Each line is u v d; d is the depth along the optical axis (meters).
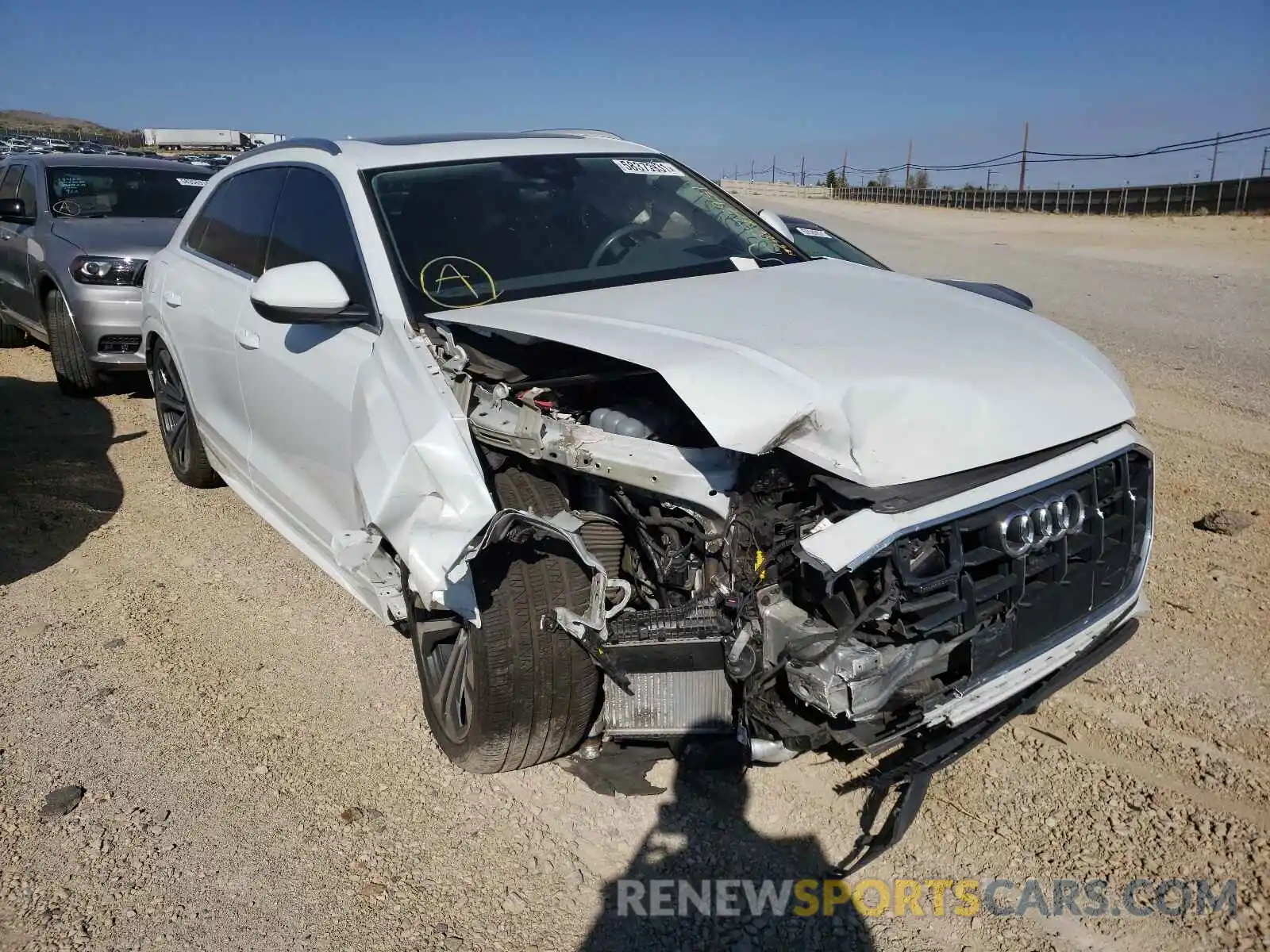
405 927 2.64
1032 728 3.40
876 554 2.36
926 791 2.84
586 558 2.67
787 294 3.36
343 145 4.07
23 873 2.82
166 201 8.45
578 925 2.65
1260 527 4.93
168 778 3.23
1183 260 18.75
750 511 2.59
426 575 2.59
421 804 3.12
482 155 4.05
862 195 53.72
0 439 6.59
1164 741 3.30
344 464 3.45
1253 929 2.56
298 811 3.08
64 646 4.05
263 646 4.05
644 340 2.75
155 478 5.93
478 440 2.96
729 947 2.56
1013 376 2.79
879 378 2.55
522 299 3.40
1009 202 41.38
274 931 2.62
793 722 2.63
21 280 8.04
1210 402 7.42
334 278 3.32
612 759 3.24
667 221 4.05
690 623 2.68
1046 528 2.65
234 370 4.34
